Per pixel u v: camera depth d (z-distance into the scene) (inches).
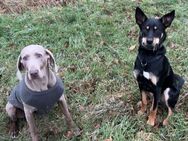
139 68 56.7
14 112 61.8
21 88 56.2
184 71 70.1
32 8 92.2
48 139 61.5
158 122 60.8
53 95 55.9
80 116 63.9
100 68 71.9
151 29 55.1
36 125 64.1
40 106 56.6
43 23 85.4
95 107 64.3
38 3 93.2
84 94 67.7
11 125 64.4
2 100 68.7
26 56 53.2
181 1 91.1
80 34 80.6
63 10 89.4
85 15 87.0
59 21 85.8
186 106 62.6
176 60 72.4
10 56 77.5
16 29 83.5
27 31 82.4
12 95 61.0
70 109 65.2
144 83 57.7
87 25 83.3
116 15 86.5
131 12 87.6
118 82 68.9
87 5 90.4
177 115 60.3
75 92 68.4
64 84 69.6
